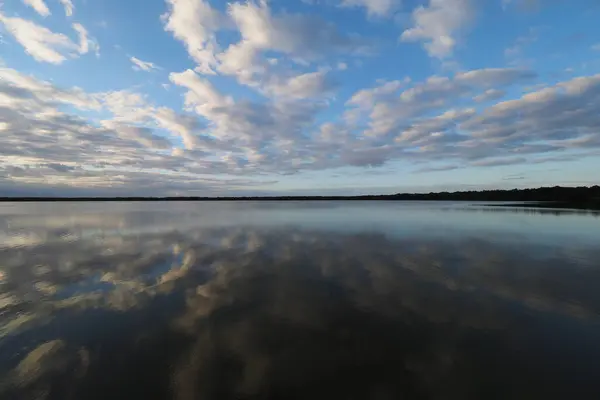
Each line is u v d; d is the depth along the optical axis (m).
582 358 5.70
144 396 4.80
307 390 4.90
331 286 9.99
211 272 11.80
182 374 5.33
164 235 22.30
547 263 12.91
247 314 7.80
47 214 52.31
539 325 7.04
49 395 4.84
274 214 47.47
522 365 5.50
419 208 66.81
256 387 4.98
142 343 6.38
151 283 10.47
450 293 9.26
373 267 12.44
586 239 19.05
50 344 6.36
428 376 5.21
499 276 11.03
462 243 17.98
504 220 32.16
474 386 4.95
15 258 14.51
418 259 13.80
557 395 4.74
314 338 6.53
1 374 5.37
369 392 4.84
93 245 18.09
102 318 7.63
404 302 8.55
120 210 68.94
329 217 39.38
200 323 7.30
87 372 5.41
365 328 6.98
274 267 12.50
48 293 9.54
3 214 52.78
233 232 23.80
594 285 9.90
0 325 7.26
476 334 6.65
